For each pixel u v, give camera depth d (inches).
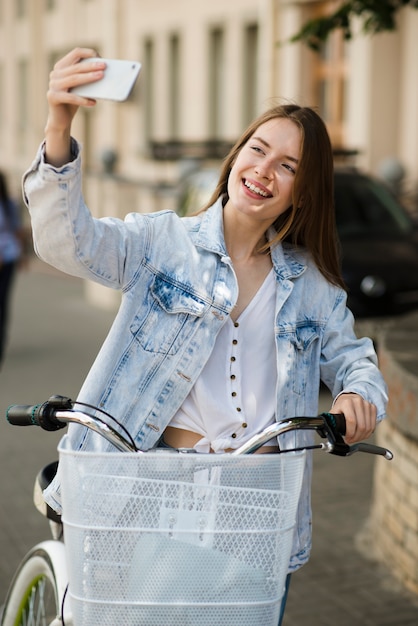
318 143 125.9
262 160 124.7
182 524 104.0
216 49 991.0
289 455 105.0
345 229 470.6
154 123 1108.5
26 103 1535.4
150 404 123.1
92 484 103.4
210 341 123.1
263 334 126.1
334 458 331.3
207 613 105.6
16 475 311.3
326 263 131.8
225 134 978.1
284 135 124.9
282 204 125.7
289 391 125.3
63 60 109.3
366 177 513.0
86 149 1322.6
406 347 252.8
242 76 934.4
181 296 123.2
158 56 1083.9
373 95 747.4
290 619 212.4
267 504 105.0
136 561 104.3
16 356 512.1
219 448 122.9
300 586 229.3
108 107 1191.6
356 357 128.4
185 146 774.5
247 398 124.7
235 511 104.3
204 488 103.7
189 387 122.8
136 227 124.0
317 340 129.6
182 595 104.9
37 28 1439.5
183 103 1042.1
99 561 104.7
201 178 527.2
